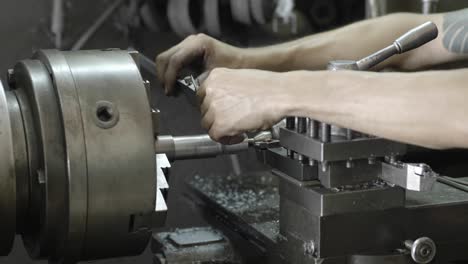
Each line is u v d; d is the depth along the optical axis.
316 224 0.98
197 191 1.49
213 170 1.92
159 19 2.06
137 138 0.95
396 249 1.03
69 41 2.01
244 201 1.38
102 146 0.93
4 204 0.91
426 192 1.14
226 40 2.12
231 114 1.05
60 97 0.93
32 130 0.96
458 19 1.47
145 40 2.10
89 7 2.02
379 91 0.94
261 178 1.56
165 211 0.97
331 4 2.20
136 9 2.06
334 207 0.97
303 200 1.00
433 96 0.92
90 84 0.96
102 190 0.93
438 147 0.94
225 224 1.31
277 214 1.27
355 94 0.95
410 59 1.50
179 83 1.38
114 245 0.99
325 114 0.96
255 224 1.20
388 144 0.98
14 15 1.96
